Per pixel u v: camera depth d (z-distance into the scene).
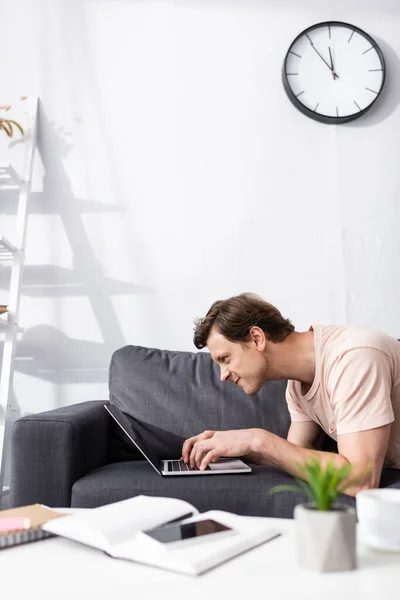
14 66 2.38
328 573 0.70
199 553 0.74
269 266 2.27
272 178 2.30
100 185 2.32
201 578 0.70
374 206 2.29
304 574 0.70
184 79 2.35
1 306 2.10
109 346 2.25
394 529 0.76
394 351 1.34
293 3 2.37
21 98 2.32
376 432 1.22
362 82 2.32
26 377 2.25
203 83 2.35
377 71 2.32
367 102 2.31
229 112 2.33
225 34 2.36
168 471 1.38
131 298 2.27
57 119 2.35
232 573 0.71
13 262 2.15
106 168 2.32
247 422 1.74
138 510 0.90
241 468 1.40
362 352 1.29
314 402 1.43
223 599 0.63
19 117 2.36
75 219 2.31
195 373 1.85
